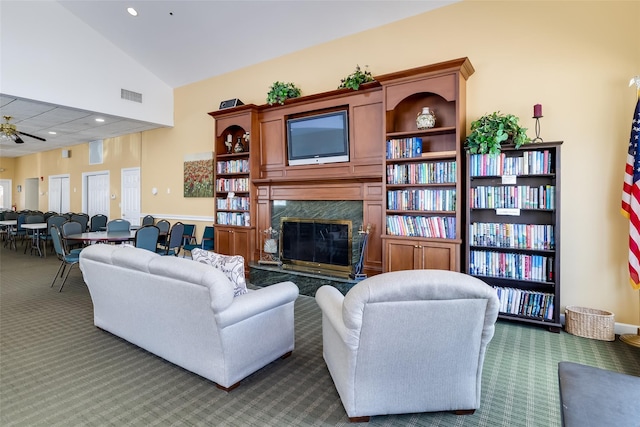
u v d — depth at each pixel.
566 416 1.28
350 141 4.43
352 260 4.51
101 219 8.16
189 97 6.61
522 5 3.60
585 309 3.37
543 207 3.29
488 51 3.77
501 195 3.47
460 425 1.94
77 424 1.93
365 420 1.97
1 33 4.71
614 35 3.22
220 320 2.13
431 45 4.09
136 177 7.87
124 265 2.67
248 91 5.71
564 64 3.42
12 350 2.86
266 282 4.88
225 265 2.53
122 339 3.09
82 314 3.76
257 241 5.34
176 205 6.96
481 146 3.36
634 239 2.92
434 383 1.94
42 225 7.33
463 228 3.71
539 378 2.44
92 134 8.00
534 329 3.33
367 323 1.79
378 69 4.45
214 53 5.59
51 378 2.42
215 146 5.68
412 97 4.13
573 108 3.38
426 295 1.74
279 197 5.09
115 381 2.39
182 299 2.32
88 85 5.63
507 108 3.68
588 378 1.53
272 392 2.27
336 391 2.29
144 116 6.41
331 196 4.60
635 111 2.94
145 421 1.96
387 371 1.90
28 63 4.96
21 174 12.58
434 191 3.79
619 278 3.24
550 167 3.28
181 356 2.47
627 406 1.33
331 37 4.77
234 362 2.28
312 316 3.77
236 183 5.53
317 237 4.79
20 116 6.15
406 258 3.87
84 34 5.55
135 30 5.50
